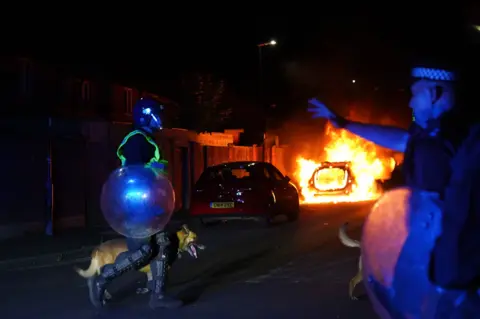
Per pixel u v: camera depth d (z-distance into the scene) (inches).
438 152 137.9
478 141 132.0
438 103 143.2
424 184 138.7
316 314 298.8
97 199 733.9
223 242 576.1
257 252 504.7
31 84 736.3
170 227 705.6
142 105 298.7
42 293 367.6
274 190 689.6
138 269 310.2
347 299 328.5
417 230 136.2
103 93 883.4
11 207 631.2
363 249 145.5
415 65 145.7
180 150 952.3
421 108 144.6
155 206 284.4
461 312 130.6
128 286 372.5
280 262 452.1
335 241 558.9
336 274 400.5
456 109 142.3
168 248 307.4
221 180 685.9
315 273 405.7
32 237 622.2
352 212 867.4
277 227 691.4
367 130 163.5
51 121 672.4
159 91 1143.0
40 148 658.8
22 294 366.6
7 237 621.3
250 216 668.1
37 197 653.3
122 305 324.2
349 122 166.4
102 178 740.0
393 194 142.9
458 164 133.3
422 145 140.9
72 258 513.7
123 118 923.4
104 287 306.0
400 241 138.6
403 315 137.5
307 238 586.6
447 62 142.3
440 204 134.7
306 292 348.5
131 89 957.2
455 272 131.0
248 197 668.7
